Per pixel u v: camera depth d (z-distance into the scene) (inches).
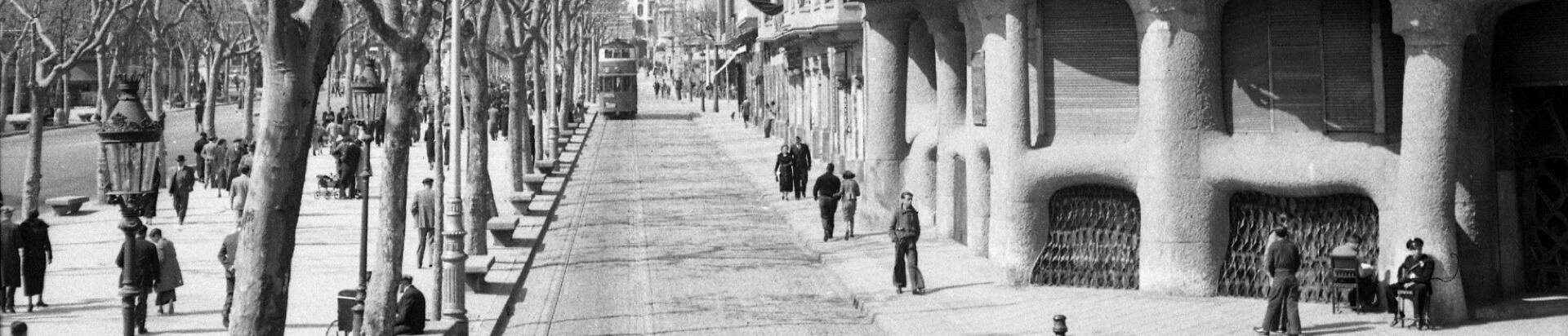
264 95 539.8
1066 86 964.0
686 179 1958.7
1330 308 872.9
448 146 2139.5
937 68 1269.7
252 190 540.4
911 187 1352.1
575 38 3398.1
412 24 752.3
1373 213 877.2
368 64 980.6
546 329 855.1
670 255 1192.8
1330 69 888.9
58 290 976.3
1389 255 853.2
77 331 807.7
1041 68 966.4
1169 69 907.4
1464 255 843.4
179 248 1230.3
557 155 2094.0
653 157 2401.6
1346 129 886.4
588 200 1697.8
